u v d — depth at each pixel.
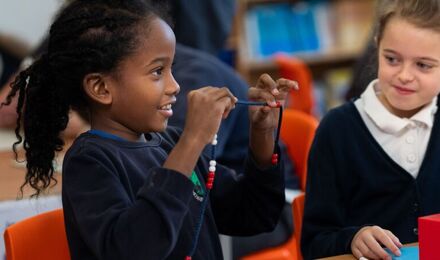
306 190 1.64
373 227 1.37
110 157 1.21
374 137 1.61
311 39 5.06
